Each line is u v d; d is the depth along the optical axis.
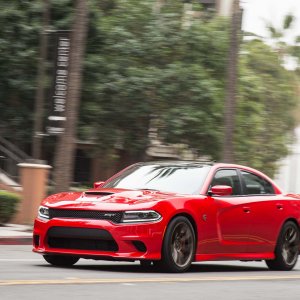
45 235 12.52
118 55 33.22
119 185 13.63
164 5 34.81
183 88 33.38
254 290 10.59
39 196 24.58
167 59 34.22
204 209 13.02
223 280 11.74
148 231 12.09
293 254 15.05
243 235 13.83
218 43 34.34
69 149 24.20
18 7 31.48
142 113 33.22
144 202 12.27
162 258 12.30
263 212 14.24
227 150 27.56
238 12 27.66
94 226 12.11
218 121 34.12
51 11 31.77
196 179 13.45
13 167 30.02
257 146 38.59
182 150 35.94
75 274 11.58
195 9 35.75
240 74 35.94
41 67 28.06
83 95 32.75
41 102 27.38
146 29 33.81
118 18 33.84
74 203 12.41
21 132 32.53
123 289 9.79
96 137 33.47
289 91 40.81
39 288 9.45
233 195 13.87
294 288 11.16
